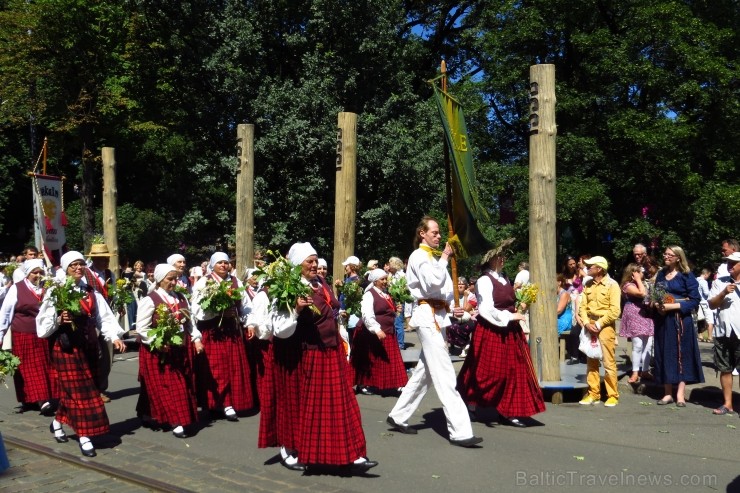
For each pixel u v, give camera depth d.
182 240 24.75
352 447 5.57
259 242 20.28
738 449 6.42
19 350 8.11
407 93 21.31
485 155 23.28
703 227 18.73
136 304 16.09
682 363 8.19
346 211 11.29
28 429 7.44
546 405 8.44
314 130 19.75
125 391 9.61
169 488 5.25
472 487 5.35
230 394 7.84
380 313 9.12
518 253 21.20
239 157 12.71
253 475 5.69
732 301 7.70
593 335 8.36
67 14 23.66
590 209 18.39
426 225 6.73
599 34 18.70
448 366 6.57
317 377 5.58
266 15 20.84
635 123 18.28
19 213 33.91
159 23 21.42
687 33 18.25
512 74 20.36
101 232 27.27
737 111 18.80
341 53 21.17
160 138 27.69
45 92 25.78
